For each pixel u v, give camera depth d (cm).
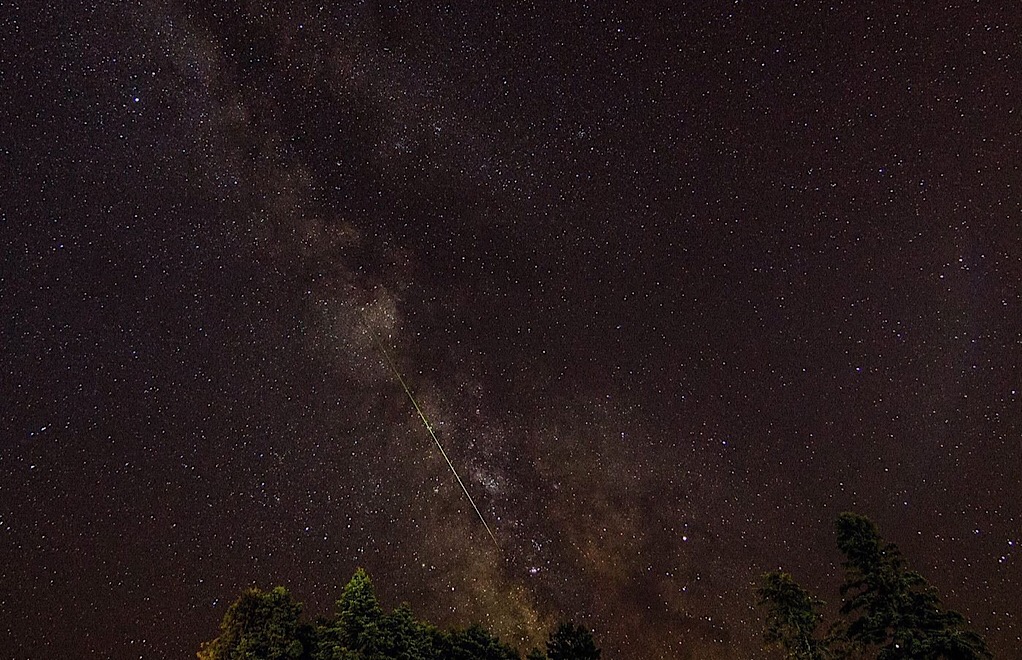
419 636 903
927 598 891
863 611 934
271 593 895
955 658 827
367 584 922
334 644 862
